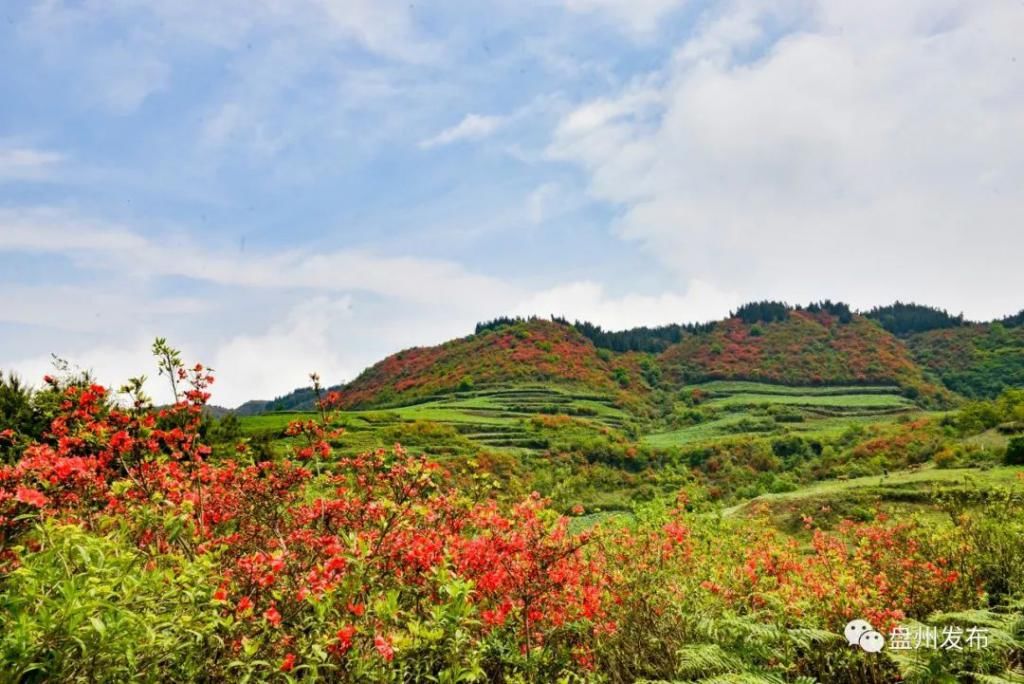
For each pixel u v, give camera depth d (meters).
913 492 26.55
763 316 192.12
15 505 4.29
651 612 6.97
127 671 3.40
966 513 10.37
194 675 3.70
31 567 3.48
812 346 168.62
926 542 9.84
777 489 59.47
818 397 138.50
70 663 3.29
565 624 6.12
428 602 5.05
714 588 7.89
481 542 5.80
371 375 163.25
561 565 6.23
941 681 5.55
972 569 8.91
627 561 8.16
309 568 4.89
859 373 149.75
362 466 6.22
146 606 3.73
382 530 5.20
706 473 75.31
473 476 7.02
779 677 5.62
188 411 6.20
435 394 134.00
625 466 77.94
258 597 4.49
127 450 5.55
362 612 4.25
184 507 4.97
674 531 9.20
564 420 100.31
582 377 146.75
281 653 3.97
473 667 4.19
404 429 73.12
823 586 7.58
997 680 5.31
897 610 7.17
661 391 155.38
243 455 6.43
